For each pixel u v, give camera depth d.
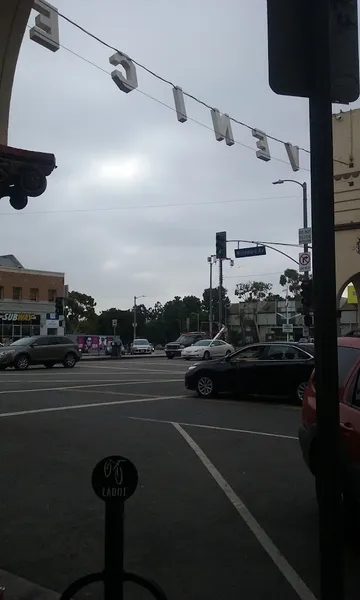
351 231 21.89
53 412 13.45
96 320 89.38
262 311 82.06
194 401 15.62
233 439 10.25
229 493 6.94
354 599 4.27
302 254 25.92
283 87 2.52
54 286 58.12
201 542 5.39
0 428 11.30
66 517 6.13
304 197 27.78
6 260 61.75
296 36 2.52
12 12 6.48
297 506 6.46
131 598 4.27
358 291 23.17
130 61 10.75
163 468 8.13
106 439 10.23
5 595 4.27
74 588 2.85
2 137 6.84
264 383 15.41
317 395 2.40
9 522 5.98
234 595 4.31
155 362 38.12
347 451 5.27
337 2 2.57
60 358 30.58
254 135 14.30
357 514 5.55
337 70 2.56
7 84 6.80
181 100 12.09
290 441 10.07
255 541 5.41
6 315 54.00
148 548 5.24
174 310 115.44
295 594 4.32
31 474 7.84
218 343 42.59
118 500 2.87
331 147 2.46
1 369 28.86
